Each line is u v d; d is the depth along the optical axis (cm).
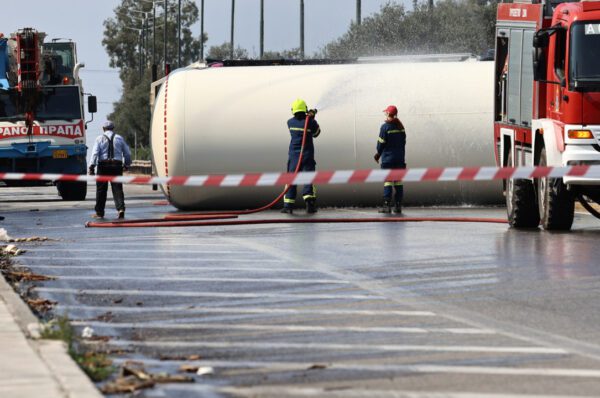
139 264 3400
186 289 2831
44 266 3381
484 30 12500
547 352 1989
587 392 1686
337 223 4931
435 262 3328
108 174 5484
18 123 7731
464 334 2172
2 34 7800
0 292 2655
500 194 5903
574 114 4022
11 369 1775
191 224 4922
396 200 5556
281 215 5531
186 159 5978
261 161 5966
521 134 4609
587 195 4200
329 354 1989
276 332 2212
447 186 5894
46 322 2311
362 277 3017
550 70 4175
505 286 2812
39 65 7725
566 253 3503
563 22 4116
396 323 2298
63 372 1752
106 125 5522
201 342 2117
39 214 6069
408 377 1798
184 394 1698
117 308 2538
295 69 6106
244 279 3008
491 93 5984
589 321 2306
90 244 4103
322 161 5988
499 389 1709
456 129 5959
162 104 6066
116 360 1956
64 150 7812
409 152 5975
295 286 2858
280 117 5972
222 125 5975
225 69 6103
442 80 6016
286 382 1772
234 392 1706
